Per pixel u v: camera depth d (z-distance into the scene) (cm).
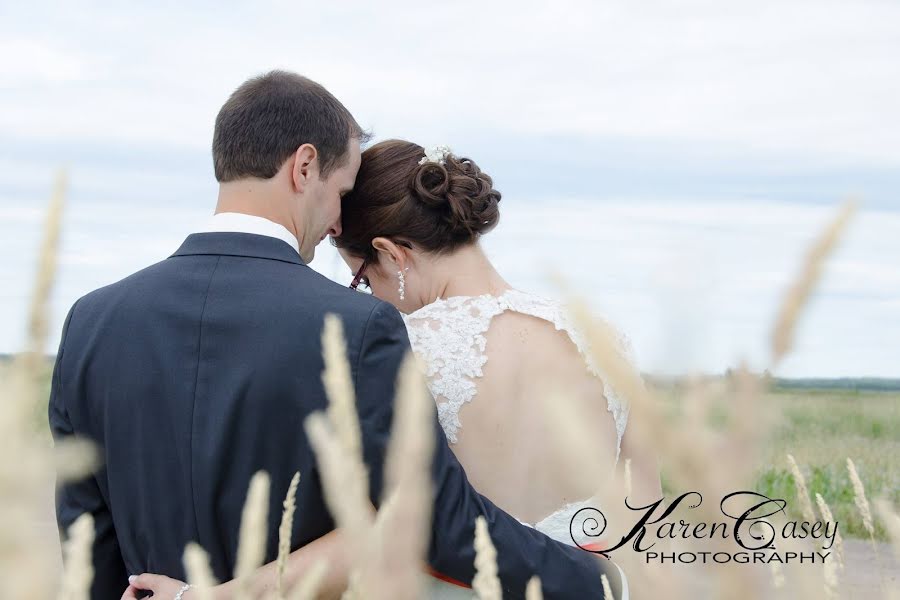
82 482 187
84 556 34
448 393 194
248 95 200
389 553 46
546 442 188
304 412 168
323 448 37
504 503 188
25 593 23
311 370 170
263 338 173
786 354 26
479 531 47
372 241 227
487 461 189
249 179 195
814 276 27
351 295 178
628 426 193
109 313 186
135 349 180
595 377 190
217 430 171
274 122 195
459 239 223
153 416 176
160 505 174
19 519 23
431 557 169
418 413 46
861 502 81
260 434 169
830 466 569
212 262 187
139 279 190
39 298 25
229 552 171
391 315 175
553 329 196
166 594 168
